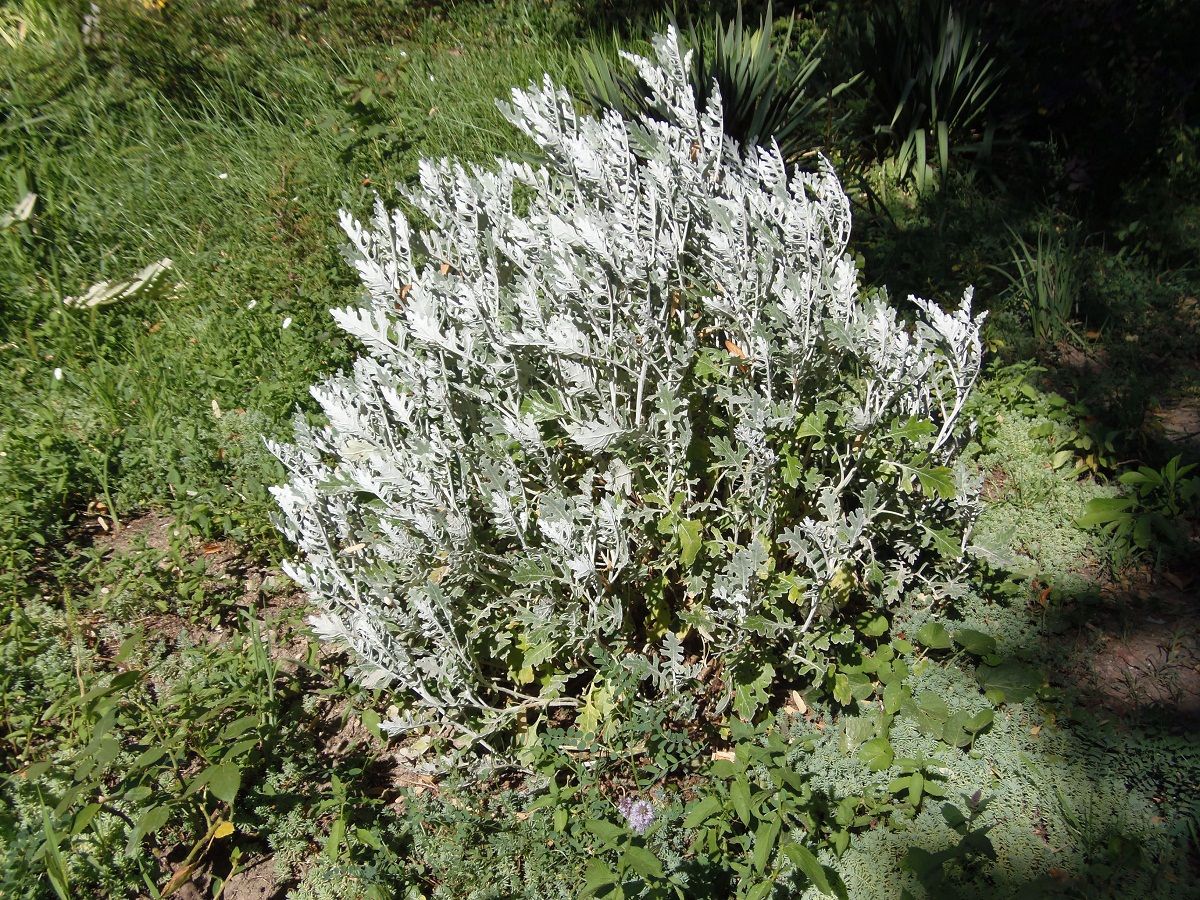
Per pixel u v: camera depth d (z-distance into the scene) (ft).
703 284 9.89
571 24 26.37
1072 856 8.29
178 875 8.70
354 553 9.77
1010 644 10.21
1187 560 11.32
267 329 14.99
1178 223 17.20
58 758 9.63
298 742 9.66
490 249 9.81
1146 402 13.32
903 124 19.93
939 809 8.71
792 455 9.52
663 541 9.58
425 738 9.71
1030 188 18.90
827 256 9.65
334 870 8.55
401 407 8.95
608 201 9.87
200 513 12.19
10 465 12.48
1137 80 19.35
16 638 10.79
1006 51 20.08
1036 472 12.37
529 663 8.87
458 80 22.63
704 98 18.15
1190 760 8.83
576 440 8.30
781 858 8.40
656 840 8.42
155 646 10.99
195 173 18.56
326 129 19.07
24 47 23.50
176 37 25.08
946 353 9.98
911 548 10.04
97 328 15.17
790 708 9.77
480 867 8.49
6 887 8.14
